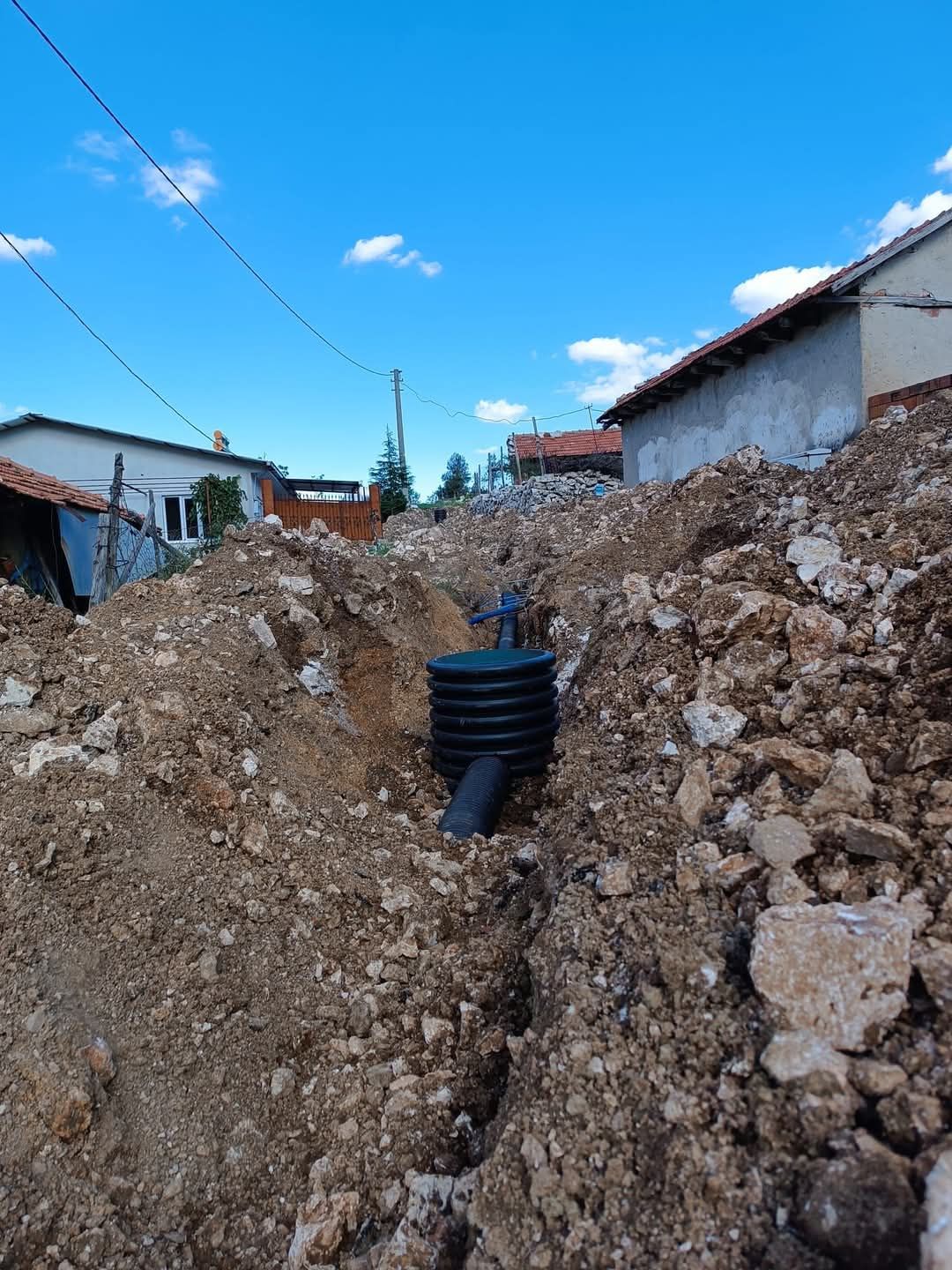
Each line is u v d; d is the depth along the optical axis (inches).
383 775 199.5
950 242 349.7
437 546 675.4
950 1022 63.1
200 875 121.2
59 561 465.7
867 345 348.2
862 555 135.1
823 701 106.3
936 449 193.3
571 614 332.8
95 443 843.4
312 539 312.2
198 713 153.3
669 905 87.0
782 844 84.2
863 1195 53.7
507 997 104.0
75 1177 80.4
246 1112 92.8
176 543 701.9
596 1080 73.5
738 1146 63.1
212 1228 81.4
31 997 92.2
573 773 128.6
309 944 116.8
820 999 67.4
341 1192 83.0
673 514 384.5
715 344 454.3
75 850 114.9
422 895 132.0
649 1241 60.7
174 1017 99.8
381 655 258.7
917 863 77.6
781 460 398.6
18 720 137.9
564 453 997.8
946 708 93.7
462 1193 77.7
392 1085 95.0
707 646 130.1
